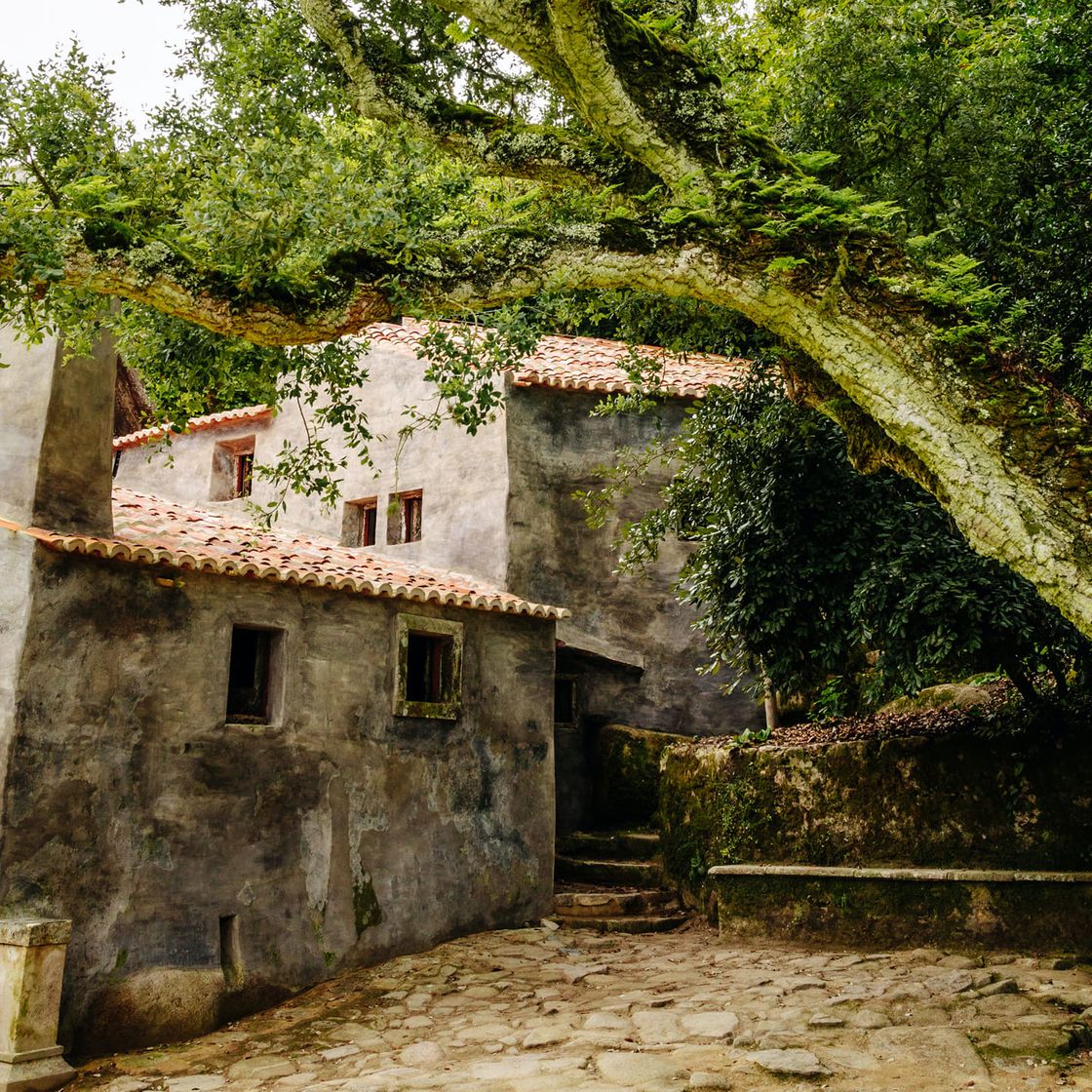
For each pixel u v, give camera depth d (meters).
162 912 7.02
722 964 8.01
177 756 7.36
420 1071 5.87
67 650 6.89
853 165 7.76
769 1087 5.18
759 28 10.52
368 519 13.38
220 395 6.57
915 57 7.92
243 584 8.03
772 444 8.34
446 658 9.57
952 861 8.35
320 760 8.28
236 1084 5.91
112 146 5.36
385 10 6.95
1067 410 4.35
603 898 9.90
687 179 5.02
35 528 6.97
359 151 6.72
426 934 8.73
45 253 4.34
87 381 7.59
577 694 12.16
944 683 10.91
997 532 4.27
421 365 12.87
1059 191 7.68
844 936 8.41
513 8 5.52
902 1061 5.47
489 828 9.52
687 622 12.50
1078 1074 5.12
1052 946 7.48
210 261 4.79
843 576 8.33
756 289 4.84
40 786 6.58
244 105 6.02
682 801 10.48
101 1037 6.53
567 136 6.23
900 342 4.58
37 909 6.41
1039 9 8.34
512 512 11.70
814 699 11.86
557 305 6.00
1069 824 7.92
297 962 7.73
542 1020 6.73
